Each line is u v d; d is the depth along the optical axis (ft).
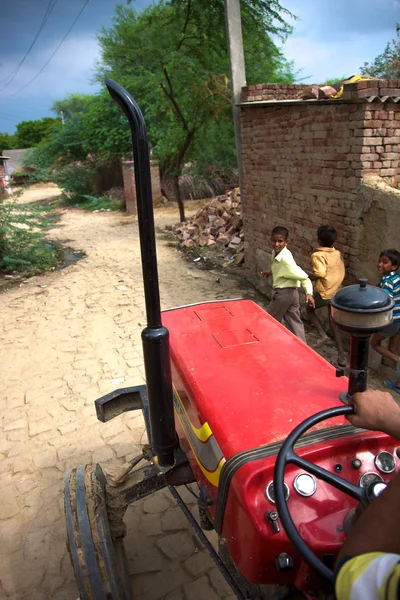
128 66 59.00
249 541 5.64
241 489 5.74
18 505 11.97
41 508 11.84
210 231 39.19
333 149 18.15
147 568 10.02
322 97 18.72
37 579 10.00
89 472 7.95
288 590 6.09
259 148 24.62
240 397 7.34
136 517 11.39
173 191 62.44
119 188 74.38
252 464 5.89
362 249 17.42
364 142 16.40
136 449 13.78
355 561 3.11
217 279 28.89
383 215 16.10
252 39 42.80
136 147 5.98
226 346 9.00
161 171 63.00
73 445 14.08
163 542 10.64
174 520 11.25
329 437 6.19
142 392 10.66
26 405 16.31
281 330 9.65
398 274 14.79
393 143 16.72
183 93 44.04
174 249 37.86
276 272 16.78
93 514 7.36
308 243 21.08
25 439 14.47
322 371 7.96
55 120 192.24
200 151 48.70
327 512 5.57
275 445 6.18
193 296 26.66
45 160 90.43
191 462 7.97
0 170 86.74
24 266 33.78
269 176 23.97
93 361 19.25
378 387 16.31
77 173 75.20
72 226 53.36
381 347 15.90
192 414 7.73
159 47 41.55
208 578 9.75
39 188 106.73
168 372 7.02
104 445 14.03
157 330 6.77
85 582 7.09
